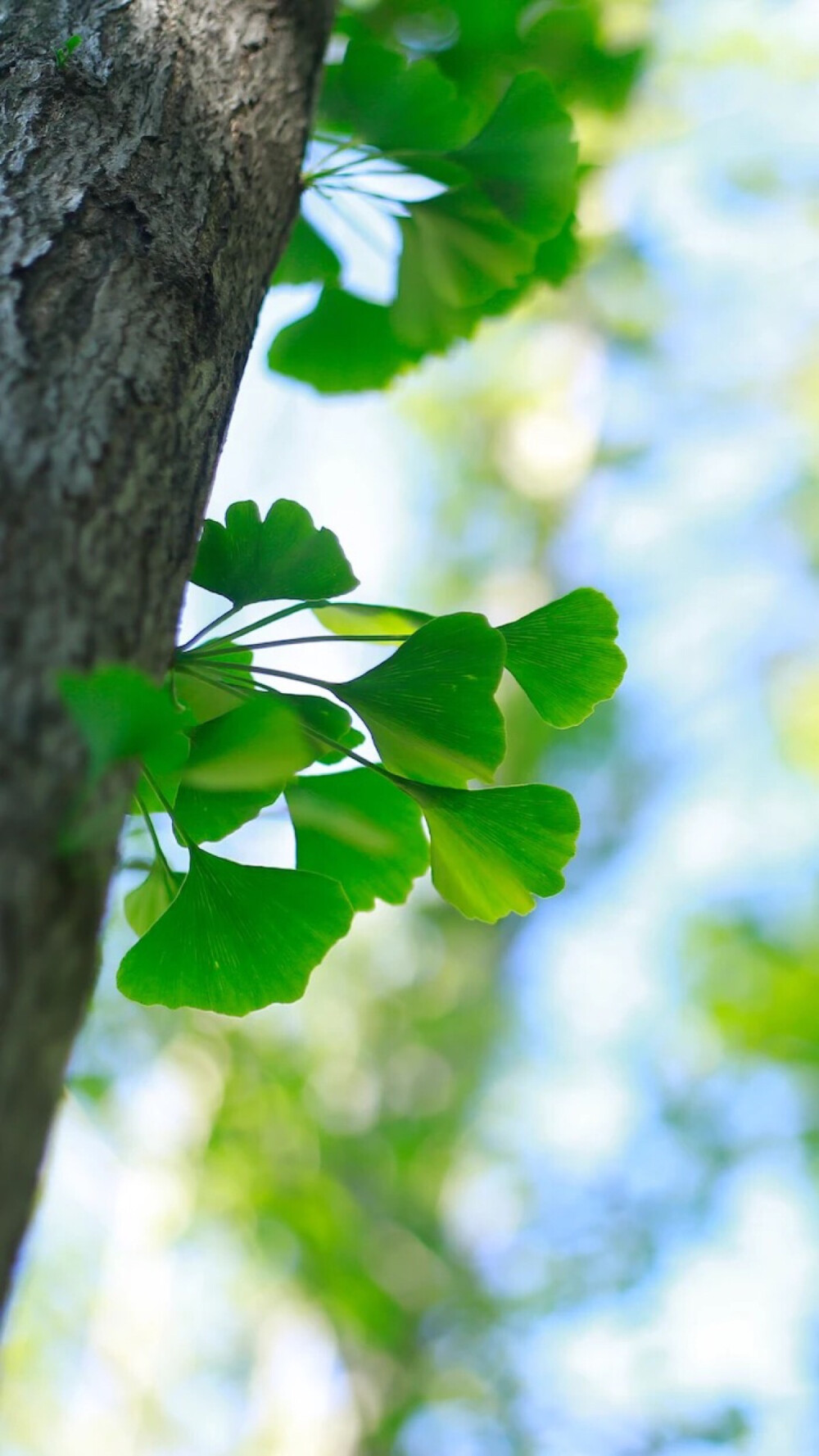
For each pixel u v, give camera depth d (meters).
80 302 0.92
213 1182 5.23
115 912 4.30
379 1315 5.39
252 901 1.12
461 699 1.14
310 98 1.33
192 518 0.89
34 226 0.97
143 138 1.09
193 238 1.06
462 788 1.20
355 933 7.38
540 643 1.30
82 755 0.66
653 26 6.60
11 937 0.59
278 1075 5.61
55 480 0.78
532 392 8.87
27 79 1.10
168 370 0.93
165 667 0.81
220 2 1.24
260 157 1.19
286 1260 5.35
